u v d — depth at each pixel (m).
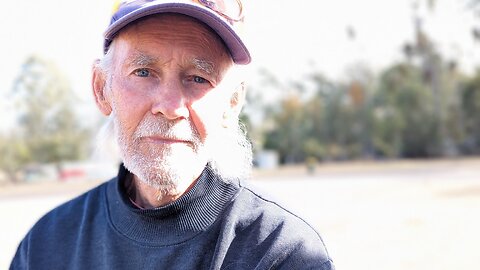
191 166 1.62
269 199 1.75
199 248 1.62
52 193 29.92
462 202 16.97
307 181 30.98
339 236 11.43
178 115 1.57
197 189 1.64
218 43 1.64
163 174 1.60
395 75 67.69
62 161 56.41
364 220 13.76
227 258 1.60
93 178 41.84
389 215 14.58
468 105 63.81
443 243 10.04
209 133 1.64
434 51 67.81
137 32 1.59
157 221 1.65
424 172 36.38
